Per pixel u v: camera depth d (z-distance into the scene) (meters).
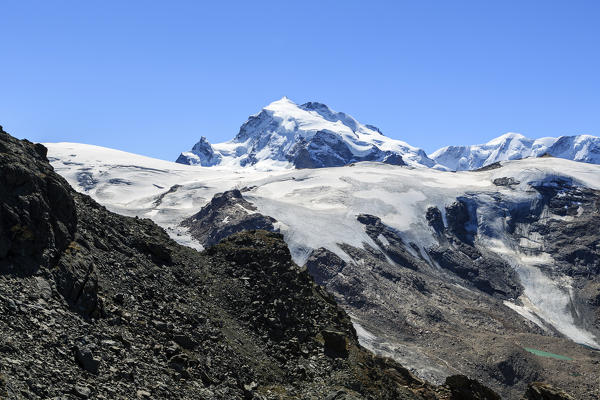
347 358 57.91
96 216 56.16
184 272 58.66
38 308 36.81
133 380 36.91
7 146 43.69
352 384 53.69
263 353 53.78
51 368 32.81
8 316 34.78
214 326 52.09
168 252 58.97
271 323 58.25
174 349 43.44
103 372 35.66
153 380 38.25
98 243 51.44
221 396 42.25
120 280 48.75
